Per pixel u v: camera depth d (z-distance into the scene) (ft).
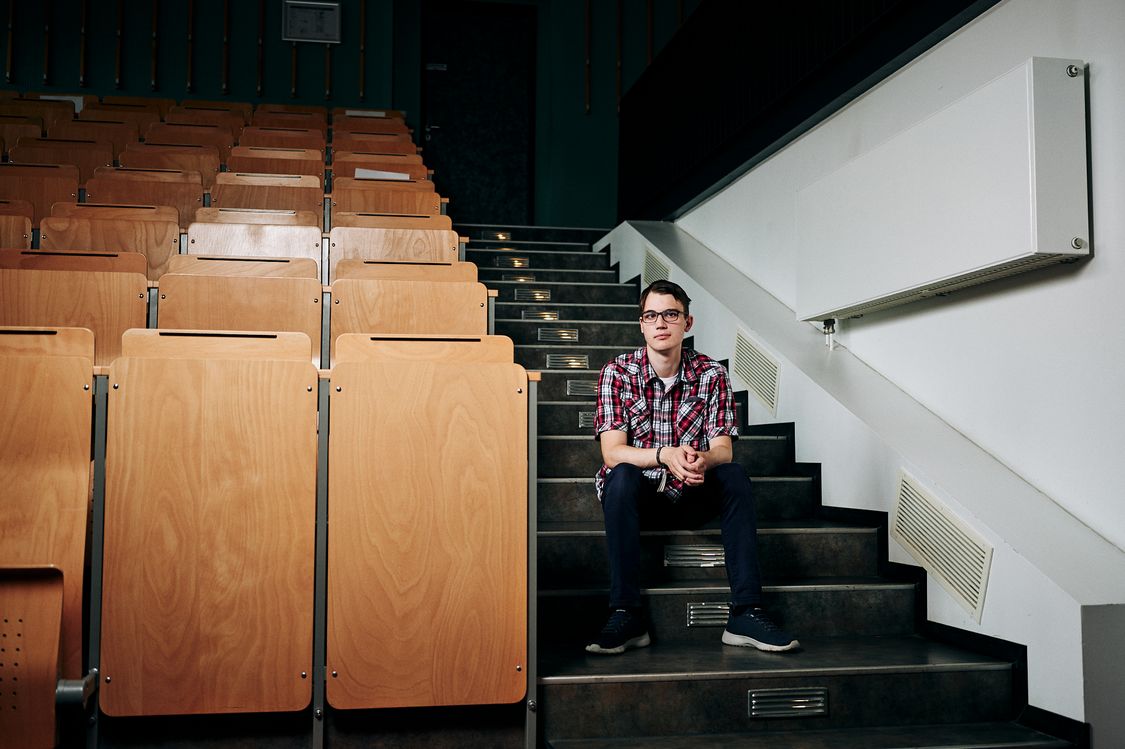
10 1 20.02
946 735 6.05
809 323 10.88
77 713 4.99
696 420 7.52
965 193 7.36
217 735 5.54
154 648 5.30
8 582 4.85
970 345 8.01
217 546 5.41
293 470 5.53
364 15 21.59
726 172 13.41
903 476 7.71
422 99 22.75
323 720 5.55
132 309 8.08
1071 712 5.82
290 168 14.56
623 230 15.75
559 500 8.59
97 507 5.33
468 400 5.79
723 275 12.89
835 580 7.77
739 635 6.91
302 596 5.48
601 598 7.28
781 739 6.00
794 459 9.64
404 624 5.58
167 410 5.43
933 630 7.30
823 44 10.71
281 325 8.33
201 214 11.07
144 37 20.61
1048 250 6.59
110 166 13.88
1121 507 6.39
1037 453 7.19
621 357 7.68
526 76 23.16
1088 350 6.70
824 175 9.95
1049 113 6.70
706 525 8.11
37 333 5.69
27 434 5.28
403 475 5.66
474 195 22.81
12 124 15.75
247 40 21.08
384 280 8.83
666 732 6.12
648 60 22.62
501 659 5.70
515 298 13.89
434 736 5.75
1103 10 6.72
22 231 9.87
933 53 8.86
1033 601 6.16
